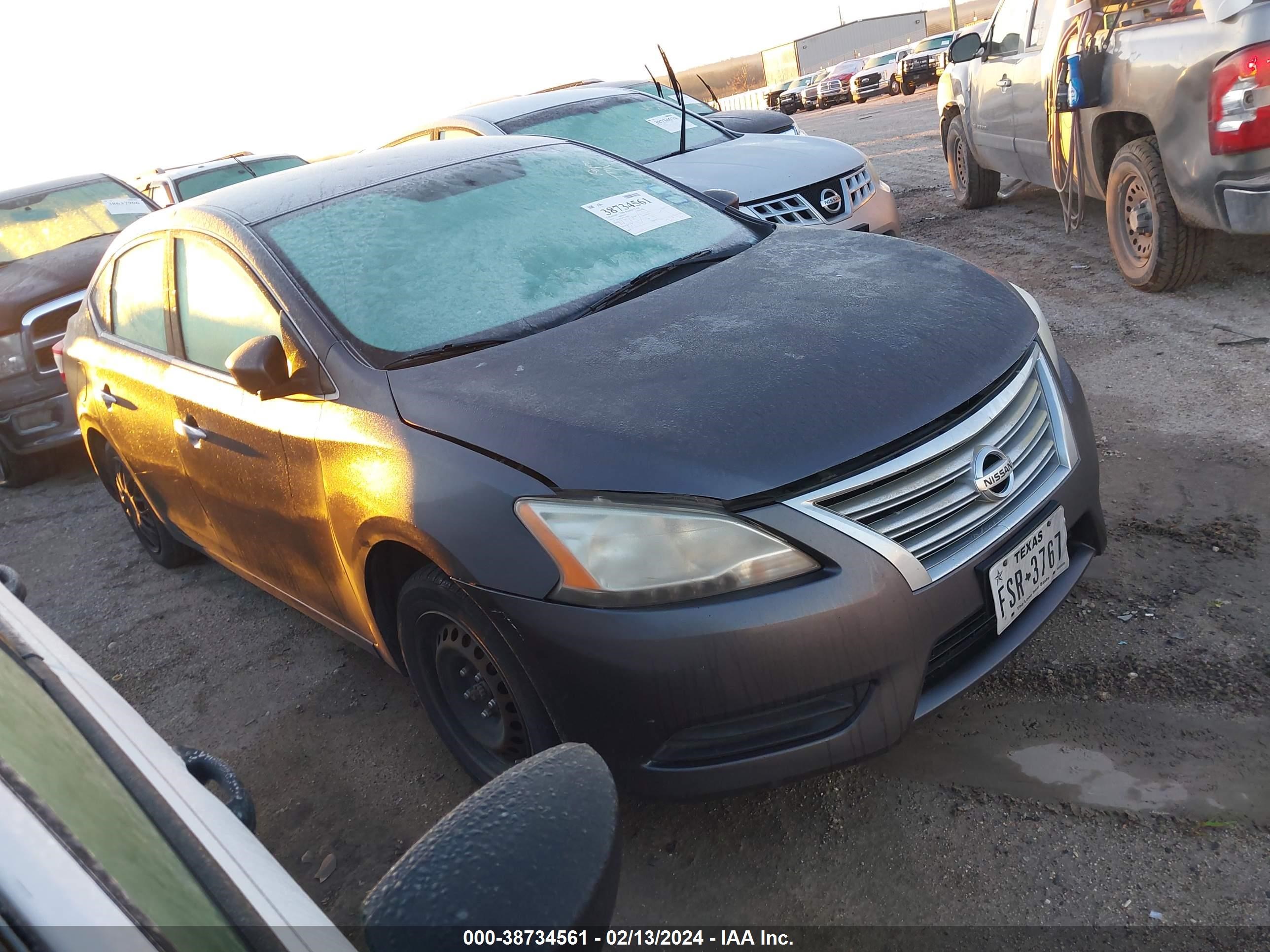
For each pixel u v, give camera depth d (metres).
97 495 6.34
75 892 0.61
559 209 3.15
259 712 3.34
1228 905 1.85
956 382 2.17
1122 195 5.28
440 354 2.53
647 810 2.44
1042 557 2.23
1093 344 4.76
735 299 2.59
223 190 3.42
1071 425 2.43
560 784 0.94
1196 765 2.19
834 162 5.75
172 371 3.28
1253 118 4.23
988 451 2.14
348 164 3.41
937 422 2.10
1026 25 6.54
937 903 2.00
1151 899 1.90
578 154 3.58
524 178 3.29
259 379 2.49
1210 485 3.28
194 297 3.15
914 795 2.29
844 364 2.18
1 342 6.22
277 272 2.78
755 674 1.92
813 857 2.19
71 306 6.34
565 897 0.84
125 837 0.78
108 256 3.93
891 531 2.01
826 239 3.10
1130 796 2.14
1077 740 2.33
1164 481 3.37
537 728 2.17
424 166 3.31
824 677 1.94
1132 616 2.72
